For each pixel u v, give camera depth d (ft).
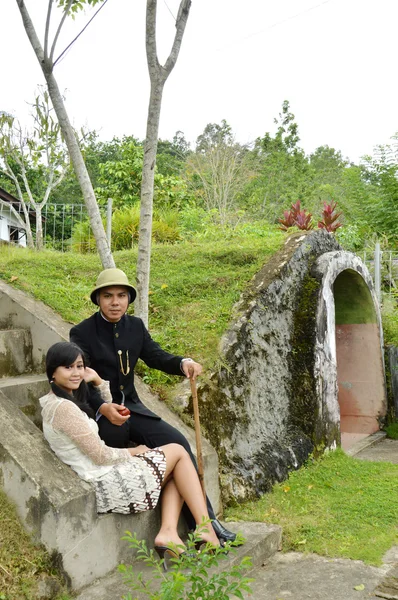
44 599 9.07
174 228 35.68
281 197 76.74
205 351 16.10
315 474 16.72
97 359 11.97
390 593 10.12
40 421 13.87
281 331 18.60
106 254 15.43
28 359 15.51
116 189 46.09
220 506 13.66
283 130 90.63
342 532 12.92
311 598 10.04
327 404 19.39
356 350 27.02
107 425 11.42
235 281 19.74
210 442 14.39
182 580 7.68
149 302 19.39
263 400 16.94
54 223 32.63
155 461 10.77
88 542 9.91
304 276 20.51
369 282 25.82
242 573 10.87
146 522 11.16
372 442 24.23
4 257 22.08
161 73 15.48
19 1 14.33
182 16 15.64
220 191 51.01
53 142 31.40
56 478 10.03
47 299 17.28
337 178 95.45
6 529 9.68
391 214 44.16
